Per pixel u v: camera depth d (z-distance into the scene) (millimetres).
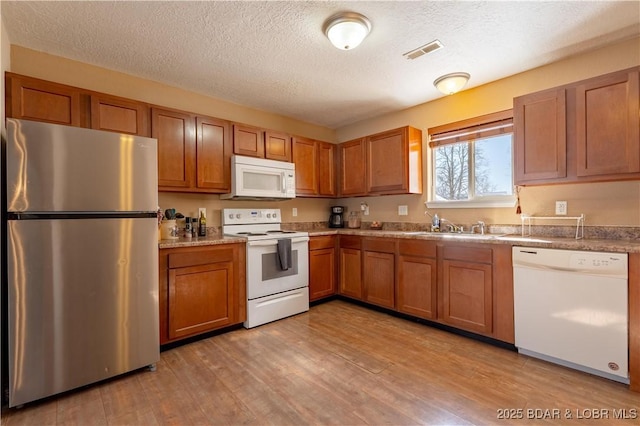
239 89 3037
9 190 1608
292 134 3596
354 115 3879
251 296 2816
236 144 3078
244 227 3342
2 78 1841
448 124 3217
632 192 2178
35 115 2025
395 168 3395
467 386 1843
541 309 2117
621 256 1803
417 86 2984
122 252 1956
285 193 3367
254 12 1865
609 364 1853
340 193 4078
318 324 2900
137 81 2738
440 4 1804
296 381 1916
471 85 2979
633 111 1909
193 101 3092
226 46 2248
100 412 1636
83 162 1813
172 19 1924
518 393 1767
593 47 2285
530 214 2646
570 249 1984
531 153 2336
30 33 2047
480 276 2439
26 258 1651
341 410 1634
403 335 2627
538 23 1991
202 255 2529
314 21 1961
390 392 1791
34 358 1673
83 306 1818
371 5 1809
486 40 2188
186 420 1567
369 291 3305
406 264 2953
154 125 2535
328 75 2738
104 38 2127
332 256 3648
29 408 1666
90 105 2236
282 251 3004
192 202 3055
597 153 2041
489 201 2943
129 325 1983
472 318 2490
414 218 3541
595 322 1896
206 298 2553
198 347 2410
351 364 2125
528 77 2664
